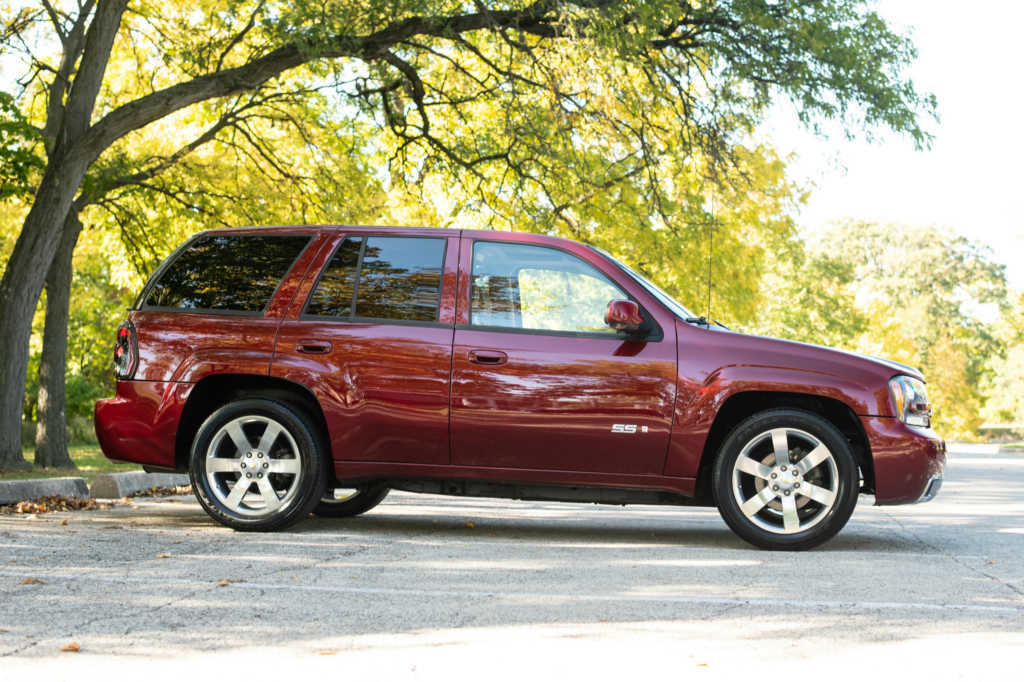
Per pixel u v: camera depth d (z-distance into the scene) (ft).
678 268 66.85
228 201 65.16
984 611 16.20
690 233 62.44
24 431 95.81
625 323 22.70
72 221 59.67
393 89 63.41
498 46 56.54
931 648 13.76
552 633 14.33
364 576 18.45
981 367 292.61
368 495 28.50
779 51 54.24
